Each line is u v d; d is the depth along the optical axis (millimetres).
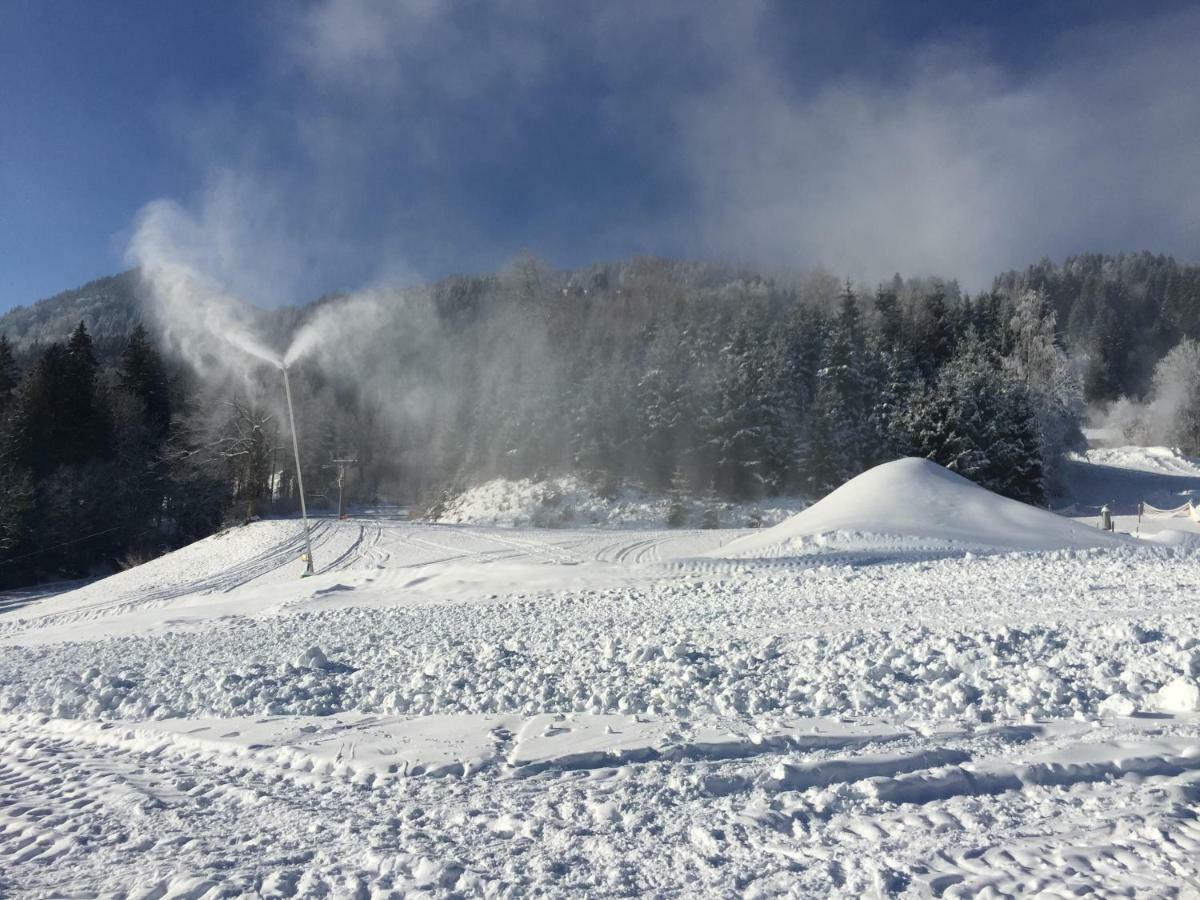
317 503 75500
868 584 16109
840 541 25141
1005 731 6246
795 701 7582
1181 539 25281
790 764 5562
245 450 56531
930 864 4090
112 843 5109
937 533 25953
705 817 4895
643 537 42562
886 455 58219
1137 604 11648
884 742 6141
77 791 6289
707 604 15000
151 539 54719
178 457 55906
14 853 5023
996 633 9609
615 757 6117
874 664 8523
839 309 71562
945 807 4852
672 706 7621
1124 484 60500
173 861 4684
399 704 8422
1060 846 4215
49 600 37594
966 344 65125
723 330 66688
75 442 54219
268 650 13102
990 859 4113
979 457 54750
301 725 7777
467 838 4805
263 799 5797
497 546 40594
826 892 3865
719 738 6395
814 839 4492
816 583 16875
